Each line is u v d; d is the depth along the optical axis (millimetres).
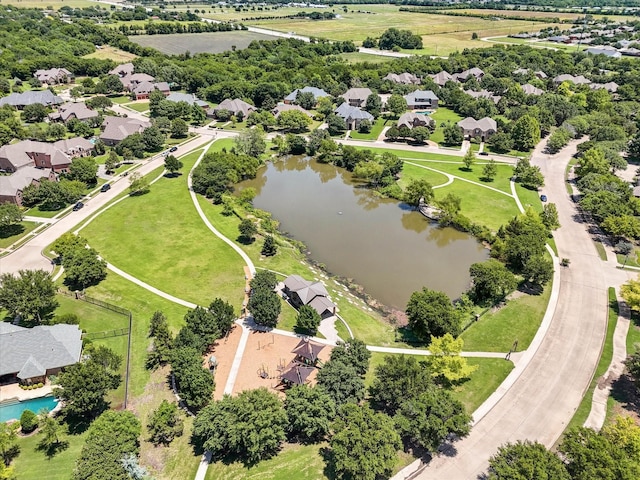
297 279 97250
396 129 192750
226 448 64250
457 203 129875
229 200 138875
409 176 160500
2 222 114938
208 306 93875
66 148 164500
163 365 79562
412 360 71875
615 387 76188
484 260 116062
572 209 138250
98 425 62719
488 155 180375
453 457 63844
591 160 149875
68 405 66250
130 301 94688
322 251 119188
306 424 64125
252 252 114188
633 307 89438
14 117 189500
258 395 65375
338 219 136875
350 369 71688
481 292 96500
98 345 82938
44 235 118000
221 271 105688
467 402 72625
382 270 111250
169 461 62562
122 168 160750
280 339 85938
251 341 85250
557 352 83562
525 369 79562
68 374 67500
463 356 82312
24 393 72812
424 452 64625
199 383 68562
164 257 110250
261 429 61094
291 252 116438
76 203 134500
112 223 124625
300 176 168625
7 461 61750
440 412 62969
